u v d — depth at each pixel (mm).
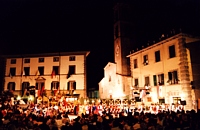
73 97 42531
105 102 38094
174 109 28609
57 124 14609
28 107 32125
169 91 32656
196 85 29438
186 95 29609
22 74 50375
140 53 40656
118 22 49344
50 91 48719
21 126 12305
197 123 14867
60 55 50219
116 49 49719
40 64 50469
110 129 11656
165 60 34031
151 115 15797
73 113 34406
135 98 38531
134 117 14055
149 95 36750
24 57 51219
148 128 11977
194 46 30609
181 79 30531
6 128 12297
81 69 49188
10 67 51219
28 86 45719
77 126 11656
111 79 49219
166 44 34062
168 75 33250
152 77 36812
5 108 27844
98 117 15578
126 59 47438
